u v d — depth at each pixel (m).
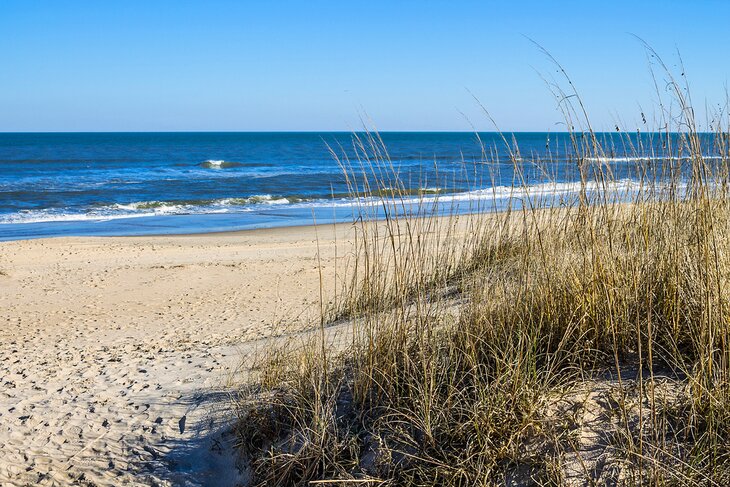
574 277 4.06
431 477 3.32
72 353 7.57
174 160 64.94
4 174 45.97
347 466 3.60
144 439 4.40
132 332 8.77
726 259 3.74
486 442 3.27
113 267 13.57
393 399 3.90
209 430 4.36
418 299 4.20
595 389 3.57
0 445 4.49
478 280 4.53
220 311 9.82
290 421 4.10
